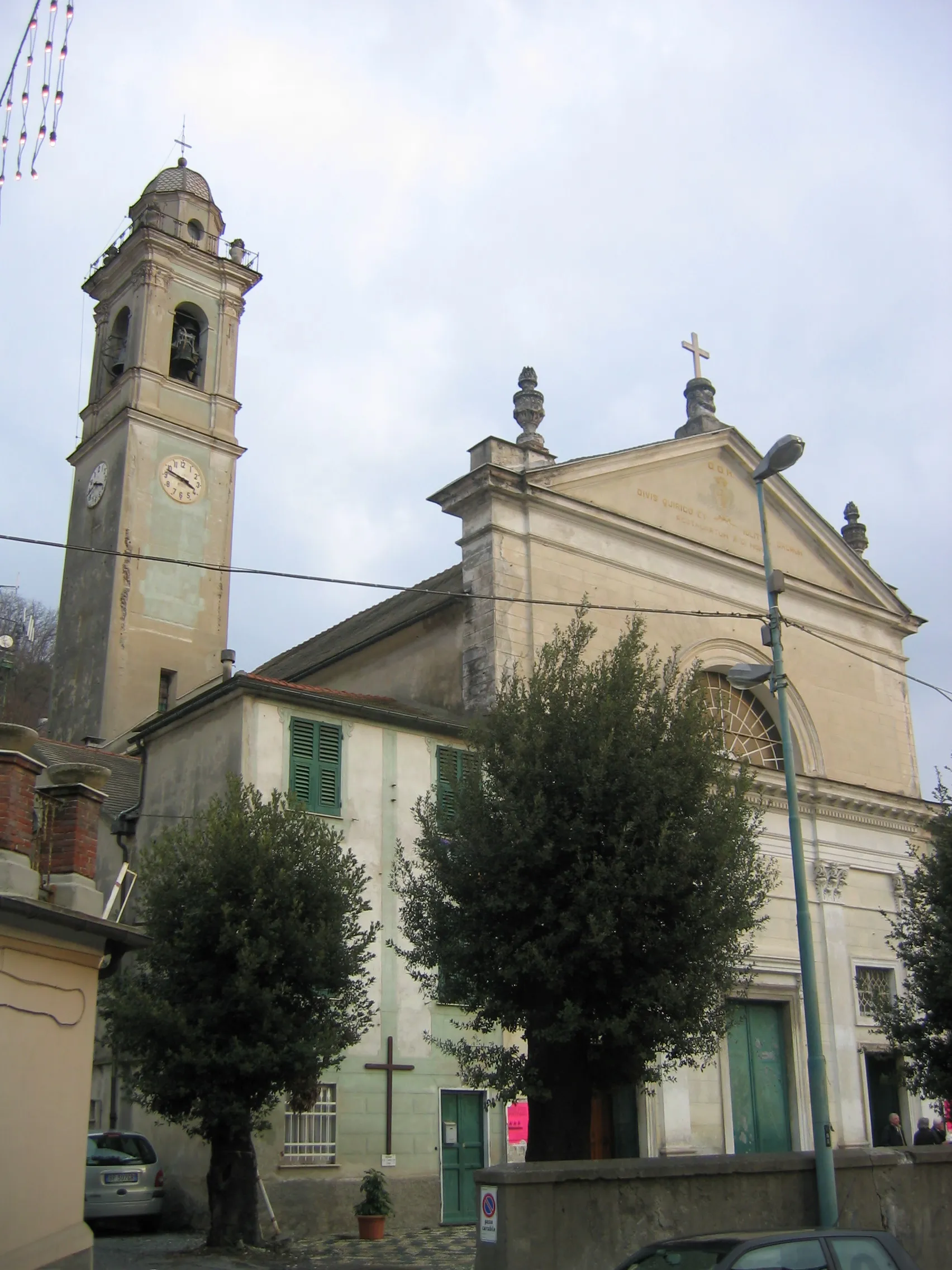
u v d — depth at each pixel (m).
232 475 37.25
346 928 15.24
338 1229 16.50
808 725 25.88
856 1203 12.74
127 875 20.03
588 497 23.39
